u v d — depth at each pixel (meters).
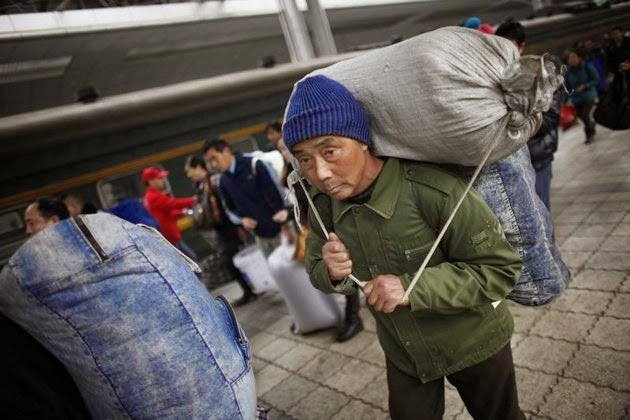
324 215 1.26
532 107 0.93
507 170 1.15
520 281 1.25
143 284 0.84
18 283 0.80
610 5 11.71
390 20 11.51
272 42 9.52
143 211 3.26
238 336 1.05
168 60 8.10
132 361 0.83
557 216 3.94
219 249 4.46
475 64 0.93
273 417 2.42
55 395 0.87
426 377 1.21
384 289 1.00
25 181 4.42
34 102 7.14
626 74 3.33
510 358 1.24
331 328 3.24
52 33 5.49
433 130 0.96
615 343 2.10
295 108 0.96
